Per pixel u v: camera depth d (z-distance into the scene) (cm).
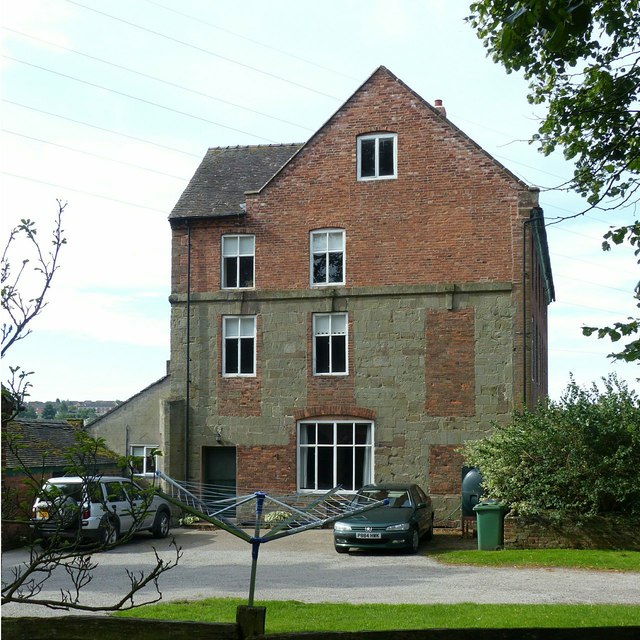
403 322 2505
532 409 2425
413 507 1980
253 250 2655
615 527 1886
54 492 498
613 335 811
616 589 1390
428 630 518
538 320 2994
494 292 2450
